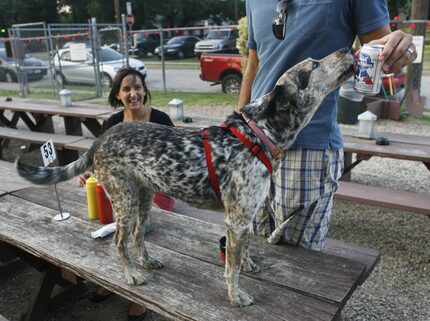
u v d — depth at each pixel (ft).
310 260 7.80
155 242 8.68
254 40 8.96
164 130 7.18
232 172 6.50
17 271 12.89
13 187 11.96
